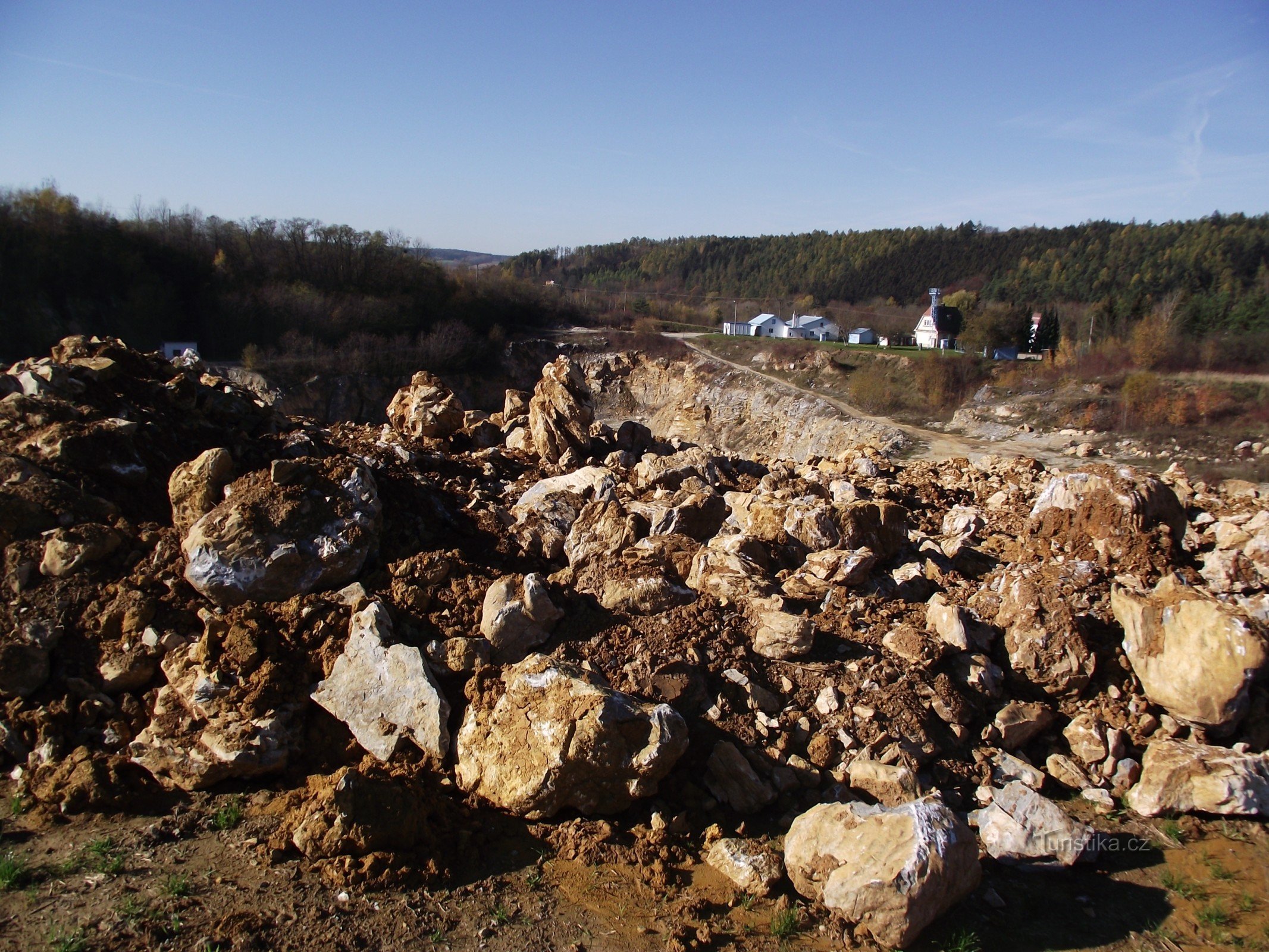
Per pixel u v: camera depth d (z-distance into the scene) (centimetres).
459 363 6481
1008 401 4609
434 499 823
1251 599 733
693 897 467
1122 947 462
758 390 5891
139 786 523
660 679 593
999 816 535
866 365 5819
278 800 518
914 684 629
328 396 5716
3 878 445
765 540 801
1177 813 571
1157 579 772
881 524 816
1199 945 465
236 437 844
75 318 5194
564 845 498
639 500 890
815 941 446
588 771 503
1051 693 666
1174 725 640
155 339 5553
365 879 454
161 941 407
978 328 5800
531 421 1202
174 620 596
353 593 617
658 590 676
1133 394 4006
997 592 732
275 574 618
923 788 559
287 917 427
